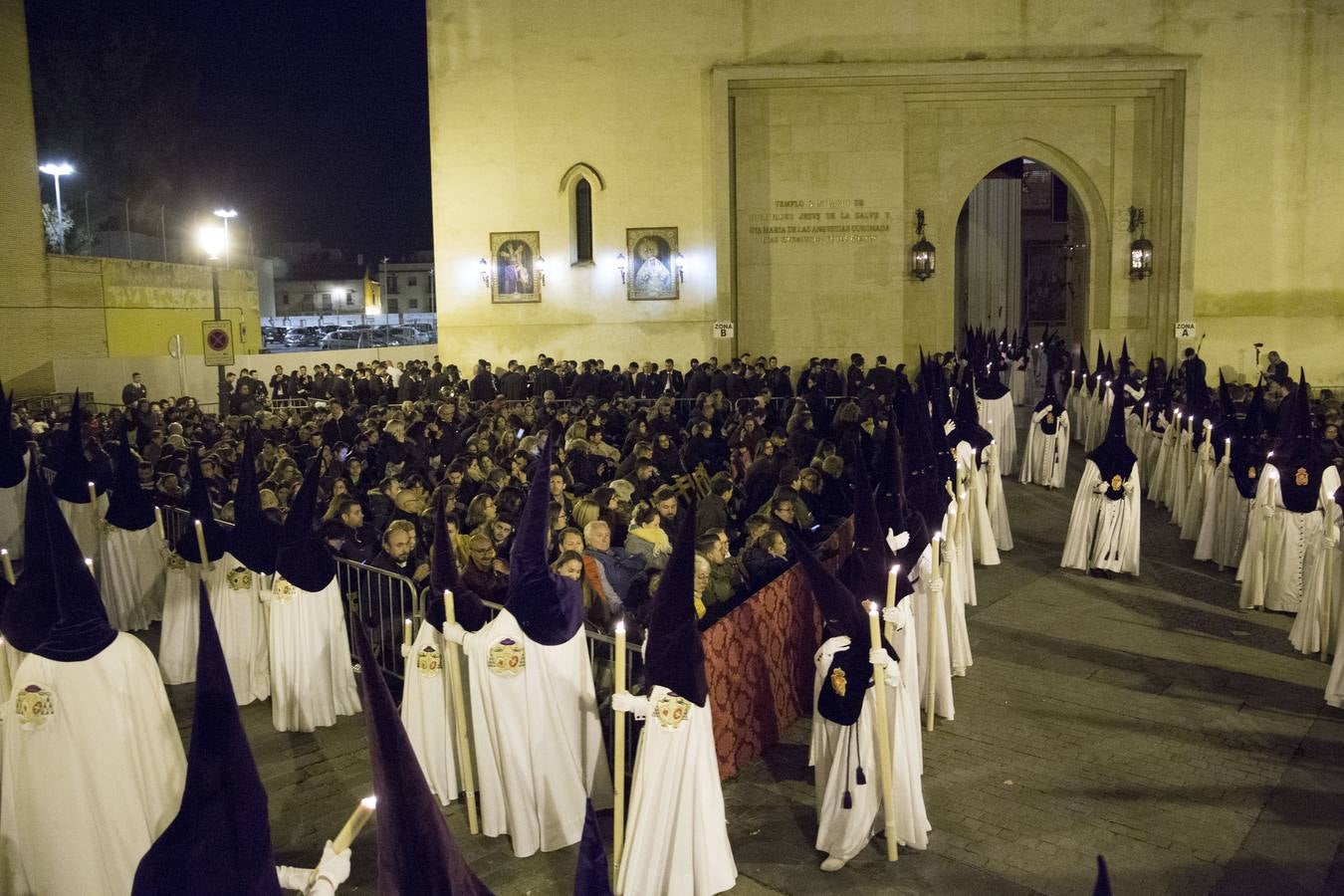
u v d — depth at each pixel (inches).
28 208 1178.0
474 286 1194.6
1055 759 354.6
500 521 409.1
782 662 379.9
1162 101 1122.7
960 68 1093.1
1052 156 1151.6
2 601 279.0
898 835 299.9
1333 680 390.0
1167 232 1127.6
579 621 303.6
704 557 349.4
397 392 1080.2
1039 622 492.4
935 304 1159.0
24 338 1171.9
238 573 412.2
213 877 164.9
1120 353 1158.3
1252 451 549.3
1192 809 319.6
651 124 1150.3
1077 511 572.1
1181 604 515.5
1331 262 1125.7
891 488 357.1
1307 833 305.3
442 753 331.6
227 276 1611.7
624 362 1179.9
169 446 635.5
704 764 273.4
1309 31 1100.5
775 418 874.1
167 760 276.2
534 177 1173.1
